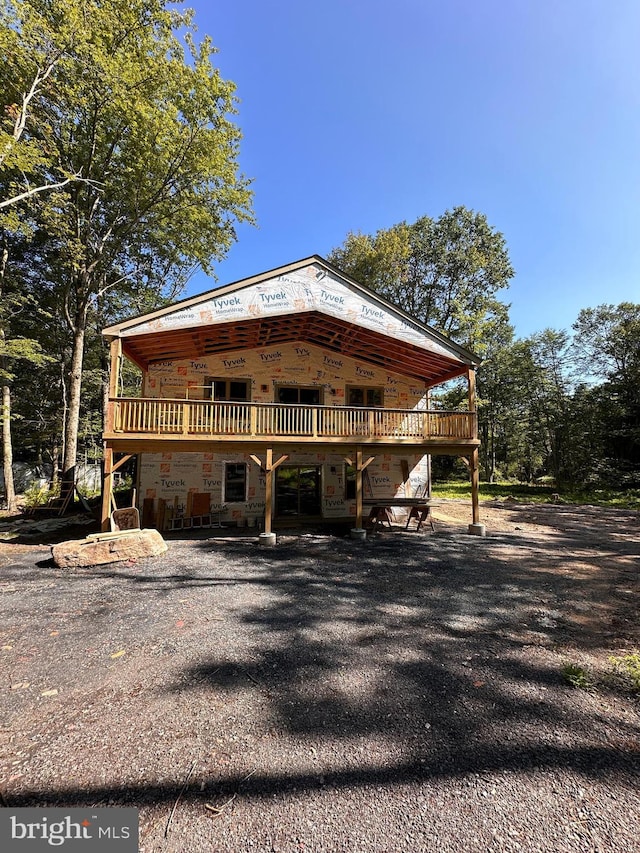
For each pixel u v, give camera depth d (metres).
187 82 14.38
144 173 15.04
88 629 4.51
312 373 13.15
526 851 1.84
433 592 5.91
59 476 17.05
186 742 2.64
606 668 3.71
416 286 28.69
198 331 9.93
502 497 20.44
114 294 19.89
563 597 5.72
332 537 10.11
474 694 3.26
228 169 16.42
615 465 22.88
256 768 2.40
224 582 6.30
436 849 1.86
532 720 2.91
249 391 12.53
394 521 12.88
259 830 1.96
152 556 7.86
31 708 3.02
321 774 2.35
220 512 11.86
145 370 11.80
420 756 2.52
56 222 13.38
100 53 12.08
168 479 11.54
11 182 12.68
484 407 27.77
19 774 2.33
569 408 25.08
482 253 27.81
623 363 24.86
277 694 3.24
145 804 2.12
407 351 11.62
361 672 3.62
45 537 9.69
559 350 26.48
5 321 14.85
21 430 19.73
